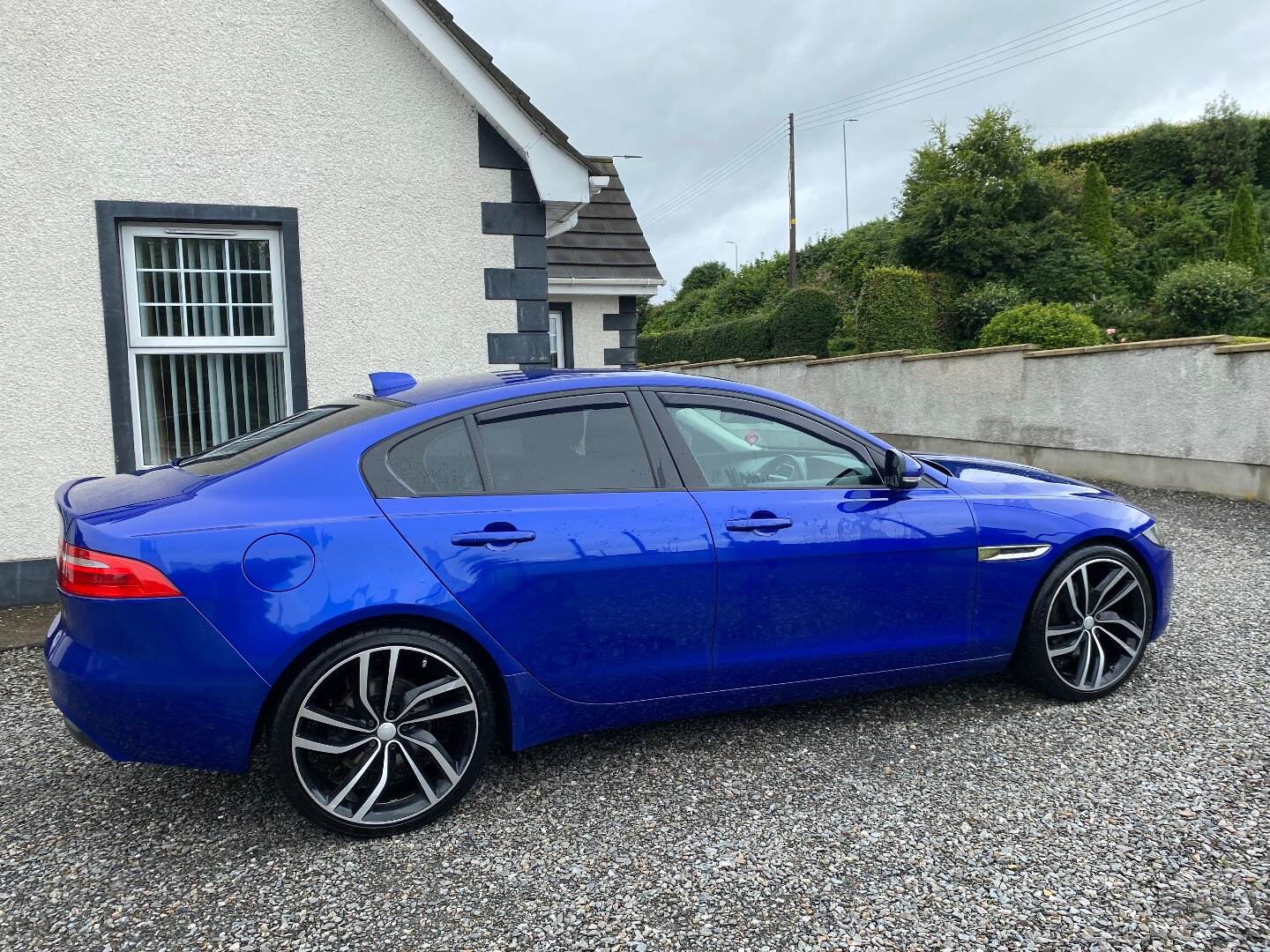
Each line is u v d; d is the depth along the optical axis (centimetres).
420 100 591
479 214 610
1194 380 766
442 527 271
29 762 329
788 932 221
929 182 1777
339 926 227
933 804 282
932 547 330
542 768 316
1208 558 572
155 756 252
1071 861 248
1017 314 1109
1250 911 224
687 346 2755
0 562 523
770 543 307
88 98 522
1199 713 344
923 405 1118
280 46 559
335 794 266
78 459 535
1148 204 2220
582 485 297
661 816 279
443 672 273
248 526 254
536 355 629
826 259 3238
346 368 591
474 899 238
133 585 242
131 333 550
